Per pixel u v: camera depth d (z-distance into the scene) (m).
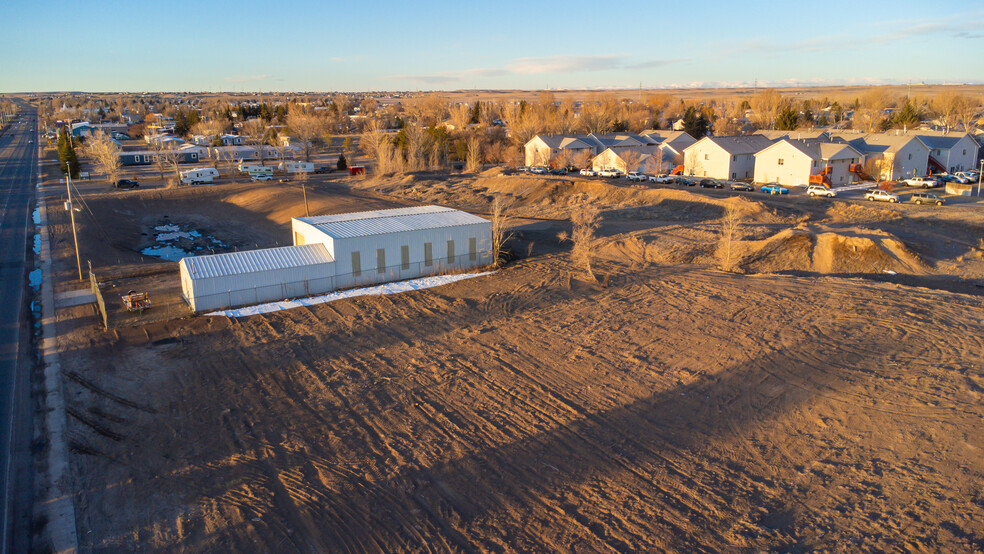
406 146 109.06
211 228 62.41
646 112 190.25
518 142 117.12
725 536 16.19
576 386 24.72
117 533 16.48
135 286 38.78
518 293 36.75
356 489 18.36
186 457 20.00
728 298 34.94
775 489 18.16
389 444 20.73
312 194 74.06
